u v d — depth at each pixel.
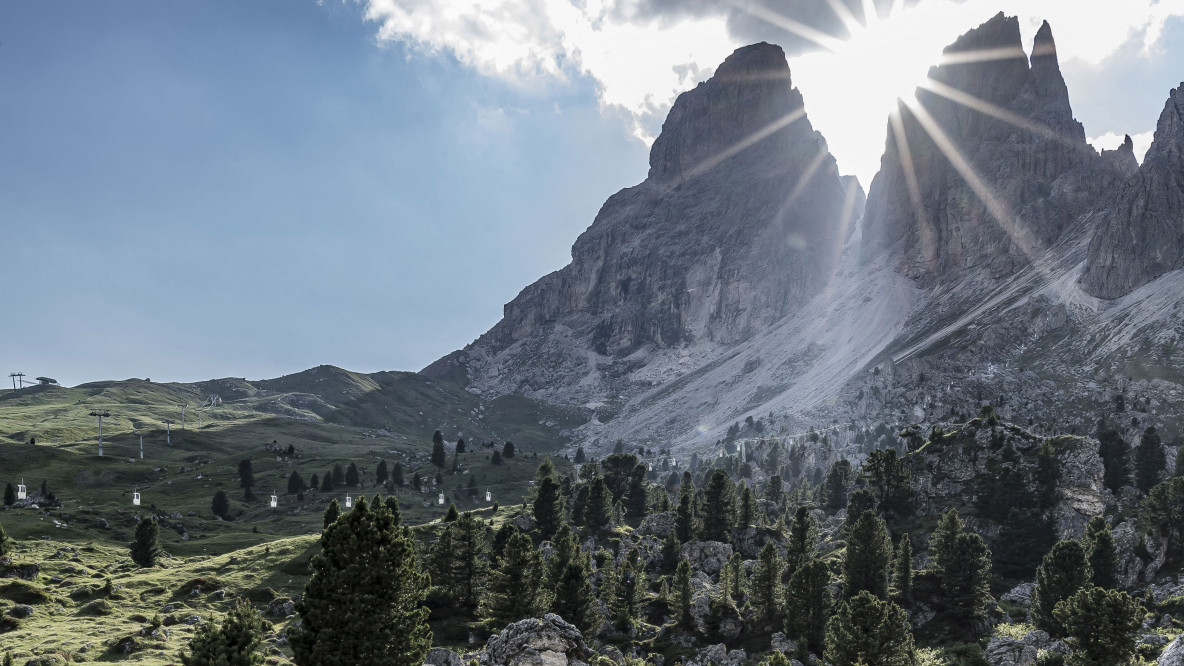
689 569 126.12
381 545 67.44
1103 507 154.88
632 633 125.56
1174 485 139.38
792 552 144.12
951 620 119.50
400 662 65.69
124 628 110.25
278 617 123.75
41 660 92.69
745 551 164.50
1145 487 171.88
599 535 170.88
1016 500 158.00
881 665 88.75
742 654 114.12
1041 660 96.38
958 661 104.12
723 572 135.25
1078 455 163.25
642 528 179.25
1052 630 107.50
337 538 67.25
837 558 152.12
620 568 135.62
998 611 123.38
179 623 116.06
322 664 63.38
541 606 113.56
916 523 168.75
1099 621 85.88
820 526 188.50
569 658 74.25
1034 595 112.25
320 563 67.12
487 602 117.38
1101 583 119.88
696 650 117.44
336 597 65.38
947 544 125.69
